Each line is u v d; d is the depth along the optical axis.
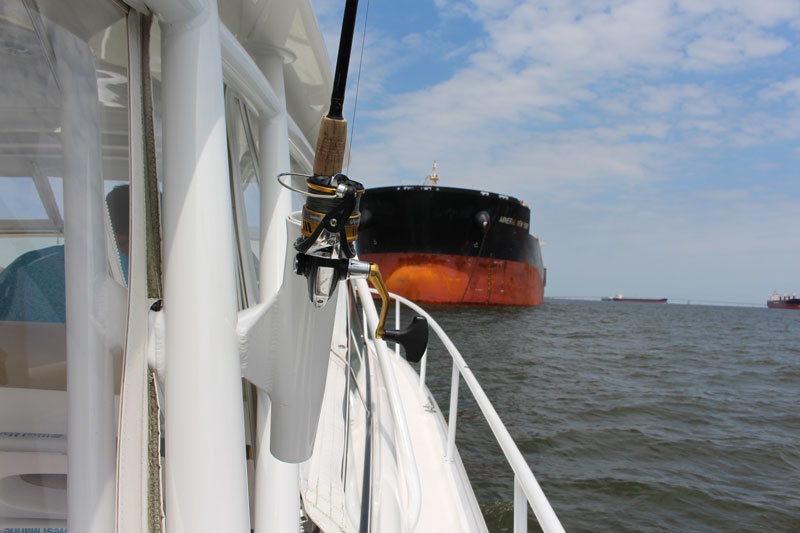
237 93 1.25
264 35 1.46
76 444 0.74
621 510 5.88
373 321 2.43
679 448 8.02
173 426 0.78
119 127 0.82
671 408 10.59
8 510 0.72
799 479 6.99
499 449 7.34
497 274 32.38
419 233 29.89
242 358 0.88
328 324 0.89
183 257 0.78
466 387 11.09
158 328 0.80
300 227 0.80
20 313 0.70
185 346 0.77
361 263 0.76
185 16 0.79
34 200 0.69
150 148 0.82
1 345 0.69
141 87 0.81
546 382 12.84
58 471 0.74
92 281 0.77
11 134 0.65
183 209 0.78
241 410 0.83
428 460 2.55
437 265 30.20
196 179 0.78
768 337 31.56
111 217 0.81
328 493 1.73
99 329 0.78
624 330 30.19
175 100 0.79
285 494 1.30
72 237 0.73
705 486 6.59
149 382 0.81
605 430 8.73
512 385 12.27
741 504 6.13
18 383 0.71
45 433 0.73
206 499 0.77
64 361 0.73
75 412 0.73
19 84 0.65
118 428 0.82
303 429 0.95
